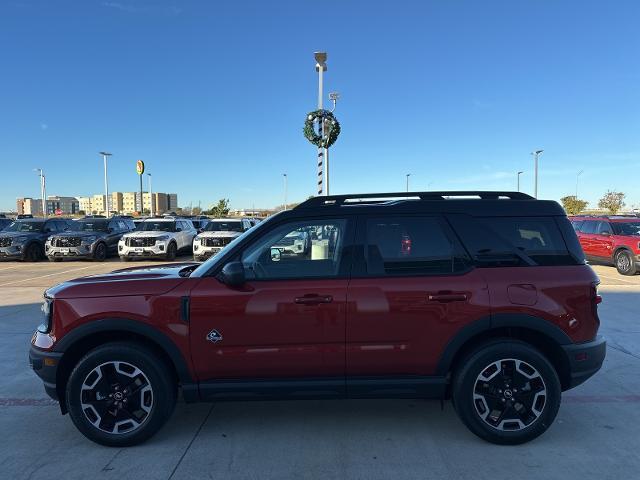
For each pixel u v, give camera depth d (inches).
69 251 711.7
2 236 721.0
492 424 148.3
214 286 148.2
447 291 146.6
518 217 154.4
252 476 132.0
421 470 134.4
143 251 712.4
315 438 154.3
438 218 153.9
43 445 151.6
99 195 4298.7
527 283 148.1
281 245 154.6
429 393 150.4
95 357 146.5
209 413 174.7
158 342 146.5
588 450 145.7
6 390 198.8
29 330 293.6
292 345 146.9
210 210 2507.4
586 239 634.2
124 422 149.3
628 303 378.3
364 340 146.9
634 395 189.8
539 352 147.6
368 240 152.7
